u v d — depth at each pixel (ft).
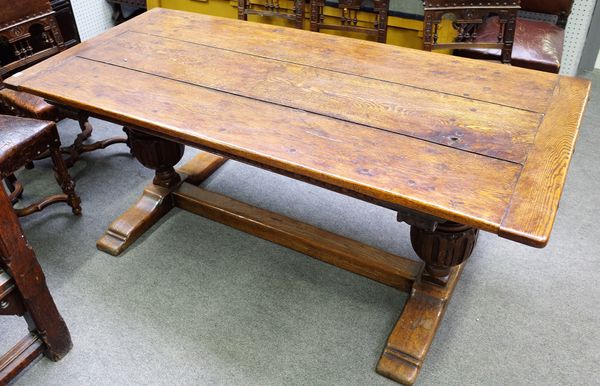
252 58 5.96
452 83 5.35
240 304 5.92
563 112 4.78
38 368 5.24
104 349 5.42
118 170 8.18
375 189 3.92
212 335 5.56
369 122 4.73
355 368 5.22
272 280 6.23
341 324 5.68
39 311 4.89
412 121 4.73
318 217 7.18
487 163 4.14
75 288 6.12
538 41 8.31
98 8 11.27
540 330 5.55
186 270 6.36
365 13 8.91
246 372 5.18
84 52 6.18
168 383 5.08
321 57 5.97
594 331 5.52
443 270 5.47
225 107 4.99
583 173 7.90
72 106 5.29
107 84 5.45
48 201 6.84
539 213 3.61
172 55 6.06
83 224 7.09
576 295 5.94
